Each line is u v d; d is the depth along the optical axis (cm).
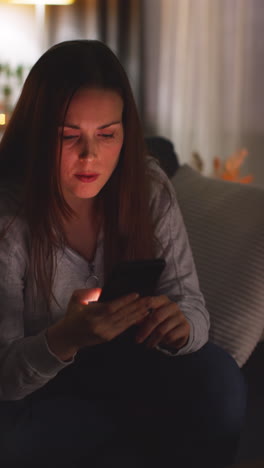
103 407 113
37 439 104
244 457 119
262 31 327
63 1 380
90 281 114
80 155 101
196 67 367
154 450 113
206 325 114
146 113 397
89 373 116
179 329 104
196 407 108
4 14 409
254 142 339
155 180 123
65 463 107
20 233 108
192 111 372
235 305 131
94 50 104
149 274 95
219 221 143
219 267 136
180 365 111
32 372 98
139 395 113
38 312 112
